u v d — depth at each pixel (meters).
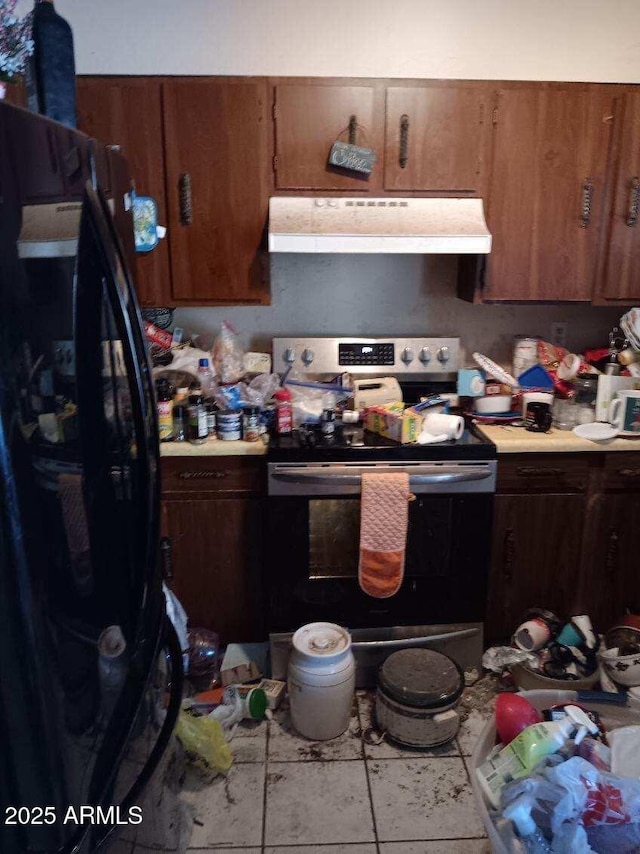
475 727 2.26
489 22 2.52
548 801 1.50
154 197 2.44
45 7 1.32
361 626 2.42
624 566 2.53
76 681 0.95
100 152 1.21
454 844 1.83
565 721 1.70
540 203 2.49
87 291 1.02
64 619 0.91
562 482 2.43
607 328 2.90
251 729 2.25
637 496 2.46
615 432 2.41
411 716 2.11
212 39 2.49
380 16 2.50
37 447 0.85
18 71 1.27
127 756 1.15
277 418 2.41
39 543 0.85
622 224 2.52
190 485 2.38
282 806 1.95
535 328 2.88
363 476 2.23
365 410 2.49
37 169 0.88
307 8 2.48
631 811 1.49
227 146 2.40
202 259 2.50
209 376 2.53
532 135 2.43
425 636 2.42
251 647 2.53
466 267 2.67
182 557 2.45
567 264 2.55
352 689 2.20
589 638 2.34
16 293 0.81
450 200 2.47
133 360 1.14
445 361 2.76
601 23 2.54
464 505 2.32
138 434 1.18
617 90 2.41
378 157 2.43
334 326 2.86
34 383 0.85
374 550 2.26
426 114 2.39
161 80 2.35
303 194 2.46
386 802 1.96
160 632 1.36
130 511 1.19
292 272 2.79
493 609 2.55
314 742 2.19
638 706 2.07
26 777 0.87
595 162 2.46
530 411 2.55
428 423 2.39
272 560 2.35
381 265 2.80
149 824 1.37
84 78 2.35
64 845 0.92
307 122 2.39
